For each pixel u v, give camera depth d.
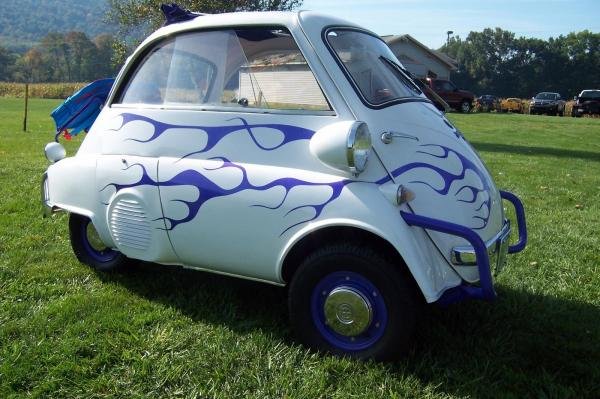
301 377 2.97
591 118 34.16
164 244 3.52
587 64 103.94
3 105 30.17
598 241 5.49
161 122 3.59
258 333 3.39
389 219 2.85
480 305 3.85
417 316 2.97
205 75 3.57
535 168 10.71
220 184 3.25
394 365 3.04
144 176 3.52
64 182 4.01
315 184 3.01
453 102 34.44
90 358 3.16
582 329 3.60
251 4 19.22
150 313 3.65
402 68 3.96
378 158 3.01
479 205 3.18
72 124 4.60
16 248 4.84
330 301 3.05
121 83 3.90
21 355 3.12
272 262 3.18
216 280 4.20
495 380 3.02
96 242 4.36
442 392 2.89
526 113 40.62
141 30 22.16
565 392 2.89
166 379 2.95
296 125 3.18
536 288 4.25
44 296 3.92
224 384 2.93
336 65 3.21
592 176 10.02
